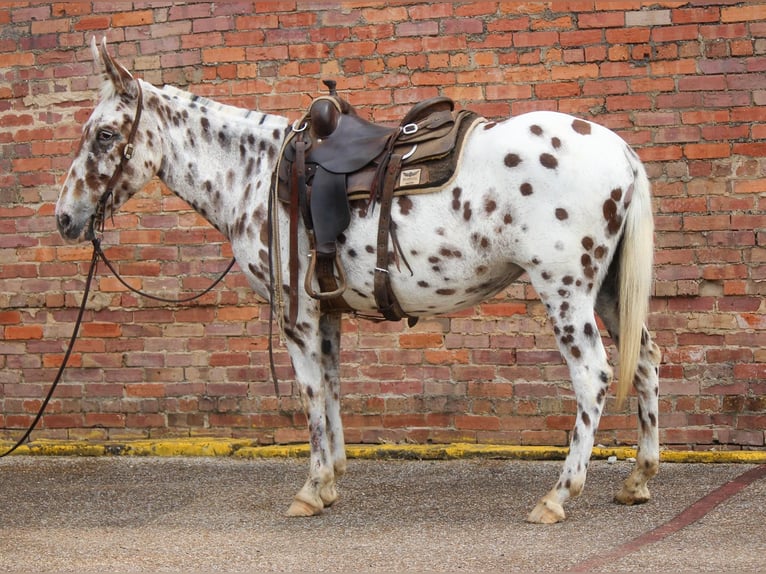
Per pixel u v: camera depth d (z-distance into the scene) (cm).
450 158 456
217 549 439
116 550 441
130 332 676
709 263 605
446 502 517
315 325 490
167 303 670
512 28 629
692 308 609
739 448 602
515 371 628
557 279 448
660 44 612
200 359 668
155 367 673
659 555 406
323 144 482
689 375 608
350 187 468
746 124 602
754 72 602
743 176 602
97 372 680
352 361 645
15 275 690
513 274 474
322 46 652
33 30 688
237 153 516
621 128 617
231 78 663
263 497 540
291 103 656
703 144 606
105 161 512
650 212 463
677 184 609
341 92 650
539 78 627
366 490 548
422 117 475
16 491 567
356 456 624
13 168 691
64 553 438
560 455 607
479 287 469
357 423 644
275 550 434
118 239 675
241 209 509
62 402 685
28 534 474
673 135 610
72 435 683
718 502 496
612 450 605
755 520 460
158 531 475
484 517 483
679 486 534
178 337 670
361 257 471
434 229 457
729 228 604
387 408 641
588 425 455
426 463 610
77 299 682
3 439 691
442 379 636
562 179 445
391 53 643
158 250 671
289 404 656
